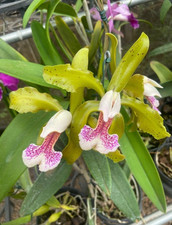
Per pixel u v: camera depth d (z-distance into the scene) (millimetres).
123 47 400
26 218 256
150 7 368
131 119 183
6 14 265
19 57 207
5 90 237
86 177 286
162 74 338
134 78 155
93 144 151
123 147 198
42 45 206
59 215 284
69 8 196
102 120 156
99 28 180
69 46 223
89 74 144
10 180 165
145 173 195
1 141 173
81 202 320
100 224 329
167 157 346
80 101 164
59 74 141
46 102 163
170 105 400
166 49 323
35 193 197
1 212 385
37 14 286
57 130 153
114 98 152
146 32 397
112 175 214
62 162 206
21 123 180
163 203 190
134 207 208
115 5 215
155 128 168
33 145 155
